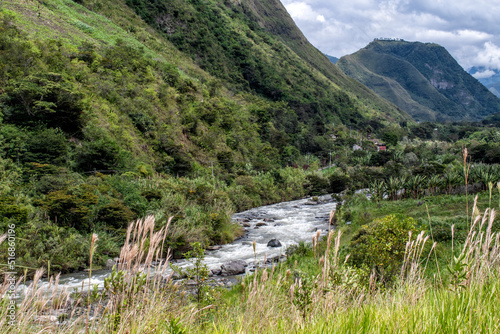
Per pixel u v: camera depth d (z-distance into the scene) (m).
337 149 102.12
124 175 33.28
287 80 146.00
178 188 33.56
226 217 28.86
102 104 44.53
